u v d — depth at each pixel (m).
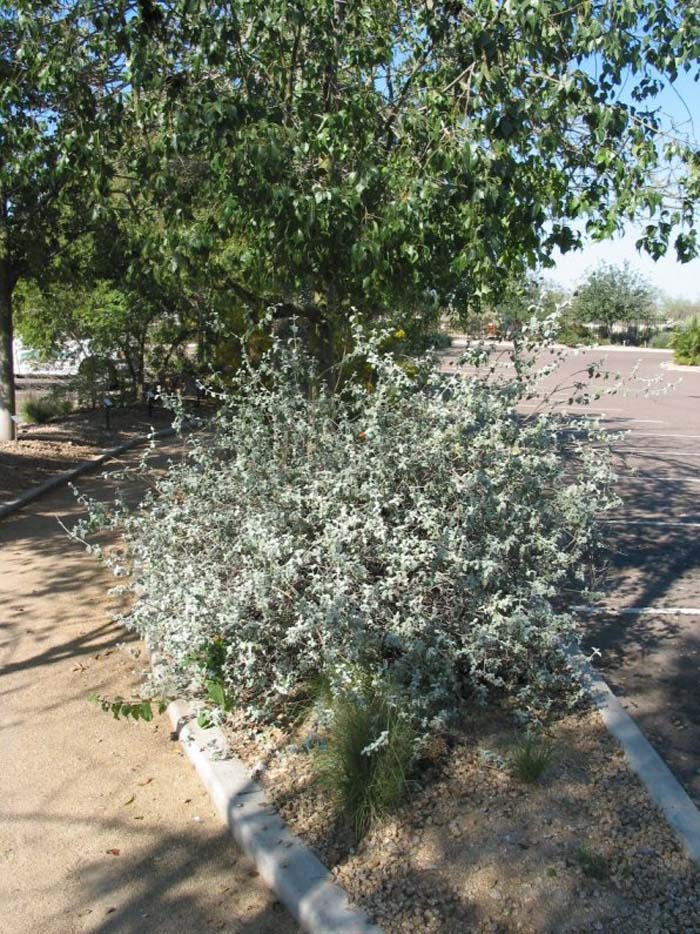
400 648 3.98
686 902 2.97
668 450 15.21
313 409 4.90
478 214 5.84
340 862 3.25
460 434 4.34
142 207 7.61
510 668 4.42
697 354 39.69
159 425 15.80
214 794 3.77
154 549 4.57
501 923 2.91
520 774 3.68
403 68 6.91
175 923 3.11
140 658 5.33
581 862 3.17
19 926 3.10
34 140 7.61
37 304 16.45
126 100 6.77
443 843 3.30
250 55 6.14
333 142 6.04
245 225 6.54
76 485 10.80
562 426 4.66
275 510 4.27
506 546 4.05
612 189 6.52
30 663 5.28
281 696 4.34
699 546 8.18
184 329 17.52
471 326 7.18
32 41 6.96
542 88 6.24
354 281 6.37
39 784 3.97
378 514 4.11
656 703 4.63
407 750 3.57
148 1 5.99
